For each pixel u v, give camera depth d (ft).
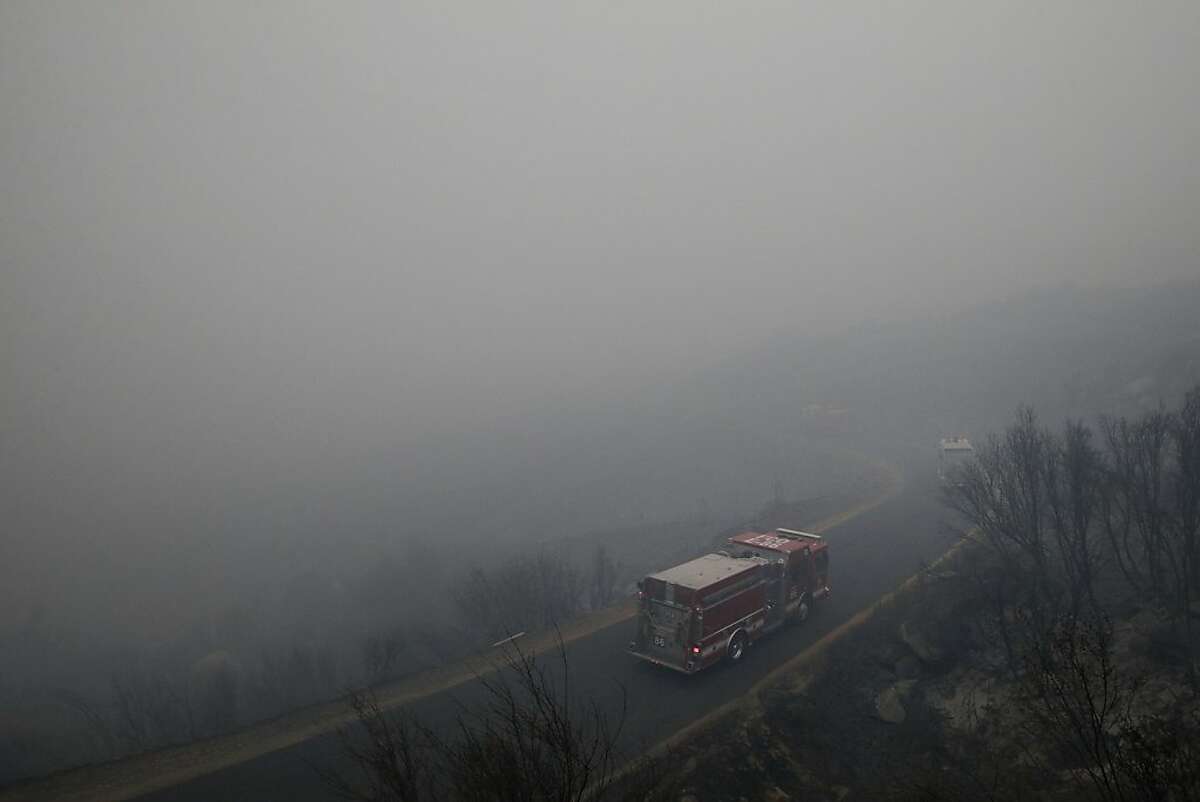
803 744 65.92
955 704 69.62
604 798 49.93
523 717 34.17
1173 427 84.69
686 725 65.31
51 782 60.23
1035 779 54.54
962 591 84.74
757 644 84.38
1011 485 87.25
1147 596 77.46
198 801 56.65
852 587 101.86
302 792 56.70
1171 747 39.96
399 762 52.90
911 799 53.78
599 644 87.51
